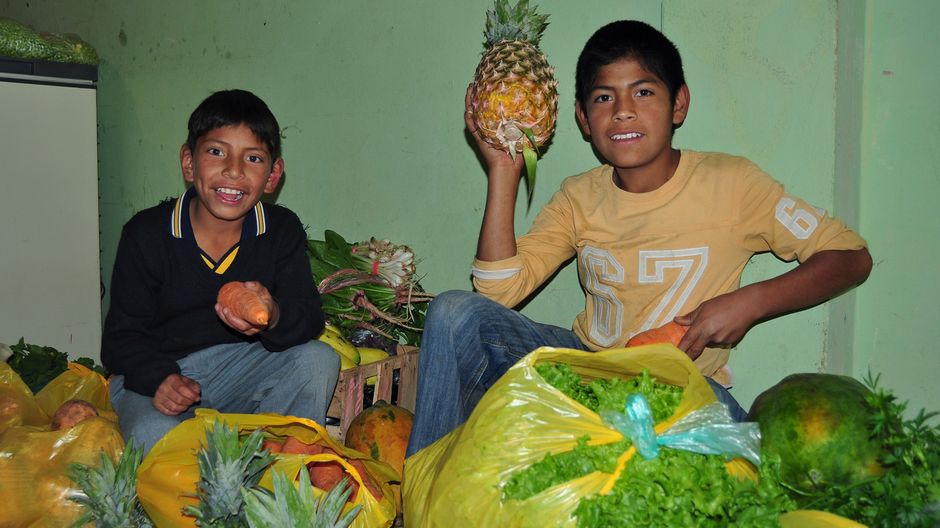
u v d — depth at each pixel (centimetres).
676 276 198
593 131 199
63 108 356
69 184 360
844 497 147
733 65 215
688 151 207
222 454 166
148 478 178
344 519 160
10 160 343
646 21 239
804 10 205
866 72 230
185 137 358
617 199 206
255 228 230
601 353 152
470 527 143
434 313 197
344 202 311
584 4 249
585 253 212
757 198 194
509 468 142
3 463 188
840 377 167
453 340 195
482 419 148
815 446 154
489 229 206
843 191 217
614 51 191
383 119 297
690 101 220
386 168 299
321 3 305
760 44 211
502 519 139
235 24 330
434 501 150
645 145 193
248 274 228
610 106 193
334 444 191
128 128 379
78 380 233
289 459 179
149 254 220
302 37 312
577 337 219
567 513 135
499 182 205
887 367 235
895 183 231
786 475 158
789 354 218
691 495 132
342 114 306
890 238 233
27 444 191
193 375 227
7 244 345
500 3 211
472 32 273
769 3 209
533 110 191
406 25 287
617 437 141
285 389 223
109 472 180
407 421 230
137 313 221
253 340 232
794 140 210
